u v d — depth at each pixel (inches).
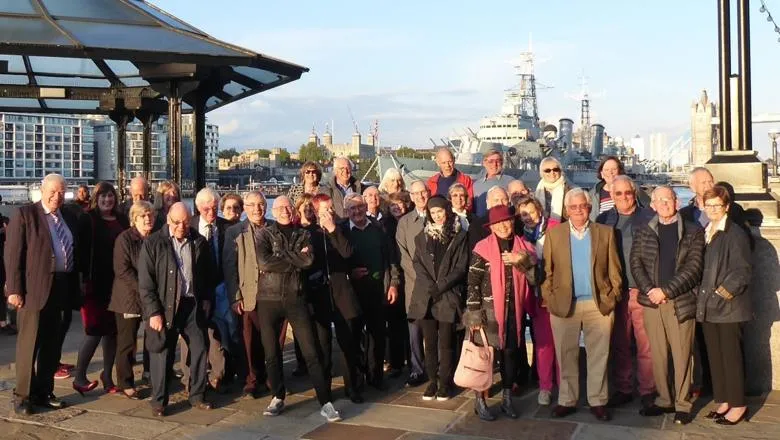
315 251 266.5
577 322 238.8
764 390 260.1
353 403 260.8
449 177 333.1
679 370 230.1
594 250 237.6
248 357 270.5
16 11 374.6
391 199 317.4
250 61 384.8
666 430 222.7
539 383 273.0
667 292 226.5
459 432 224.5
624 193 258.5
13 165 6058.1
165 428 232.8
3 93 508.4
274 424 236.2
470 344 236.7
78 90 534.6
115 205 289.6
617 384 255.4
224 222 294.4
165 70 392.5
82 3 410.9
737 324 225.8
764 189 272.8
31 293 247.9
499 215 239.5
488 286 239.6
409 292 286.2
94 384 280.1
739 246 223.6
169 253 249.1
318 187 339.3
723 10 286.5
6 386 286.2
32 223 249.3
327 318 266.8
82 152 6417.3
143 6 453.4
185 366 277.9
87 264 273.0
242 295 267.6
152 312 243.6
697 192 261.7
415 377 287.0
